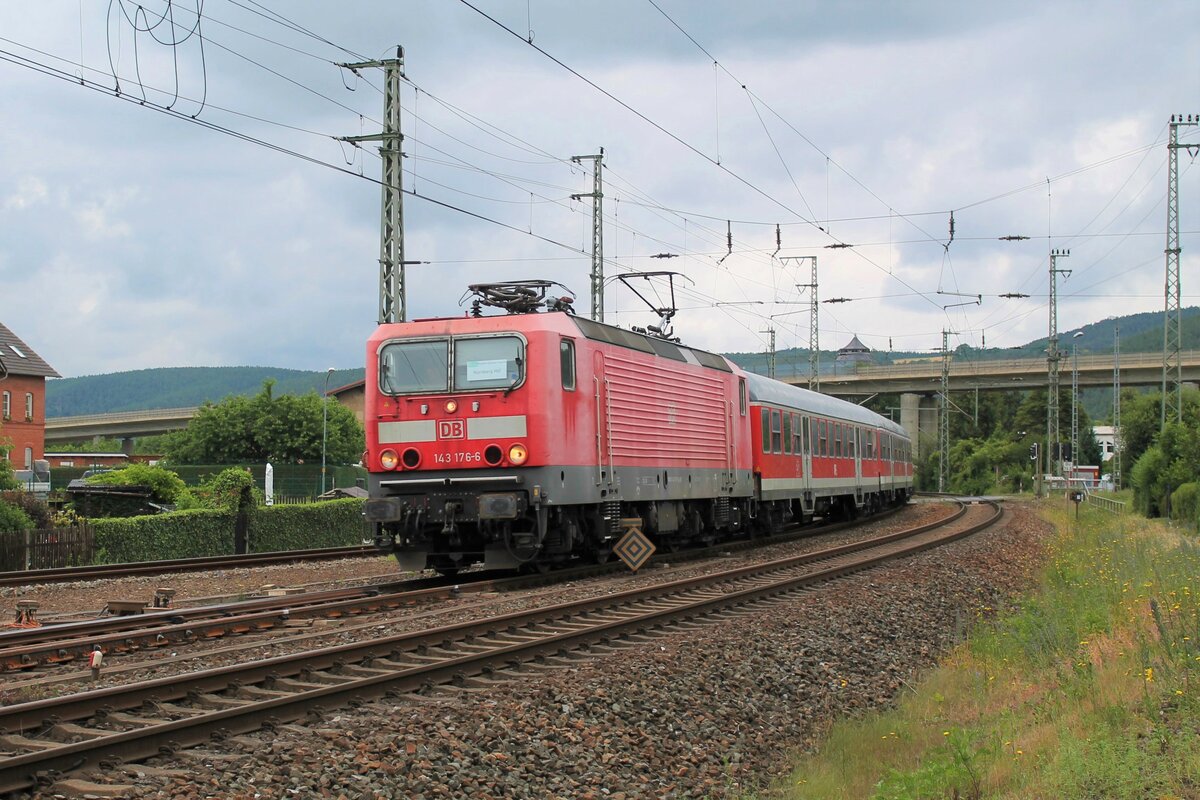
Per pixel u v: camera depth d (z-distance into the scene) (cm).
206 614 1377
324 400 6569
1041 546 2977
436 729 822
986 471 10056
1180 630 1134
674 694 1045
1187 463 4281
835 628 1473
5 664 1038
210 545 2811
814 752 998
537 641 1139
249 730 799
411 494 1772
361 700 902
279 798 675
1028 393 11450
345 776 717
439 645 1158
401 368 1784
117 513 3369
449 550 1814
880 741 1006
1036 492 6800
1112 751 776
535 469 1720
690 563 2205
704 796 843
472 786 744
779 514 3064
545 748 840
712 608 1513
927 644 1525
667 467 2159
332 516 3219
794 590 1762
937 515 4391
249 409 6862
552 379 1734
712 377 2444
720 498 2491
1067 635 1342
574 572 1909
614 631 1275
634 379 2030
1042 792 759
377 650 1076
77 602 1675
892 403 11394
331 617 1402
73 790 654
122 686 842
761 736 1026
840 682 1247
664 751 913
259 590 1805
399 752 766
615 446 1931
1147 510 4469
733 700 1089
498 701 923
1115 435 6825
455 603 1529
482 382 1739
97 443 12962
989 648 1412
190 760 728
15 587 1844
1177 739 791
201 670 990
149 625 1302
